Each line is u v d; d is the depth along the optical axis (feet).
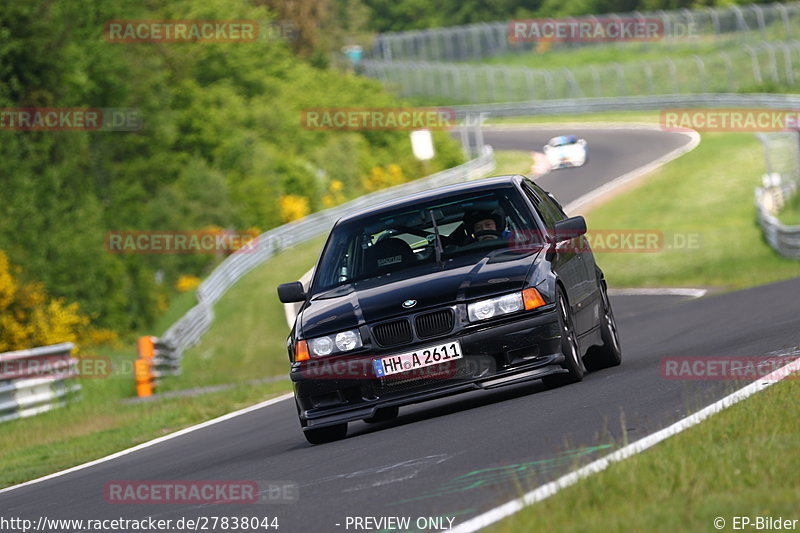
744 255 444.55
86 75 554.05
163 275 558.15
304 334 98.63
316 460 86.53
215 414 170.71
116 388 295.48
